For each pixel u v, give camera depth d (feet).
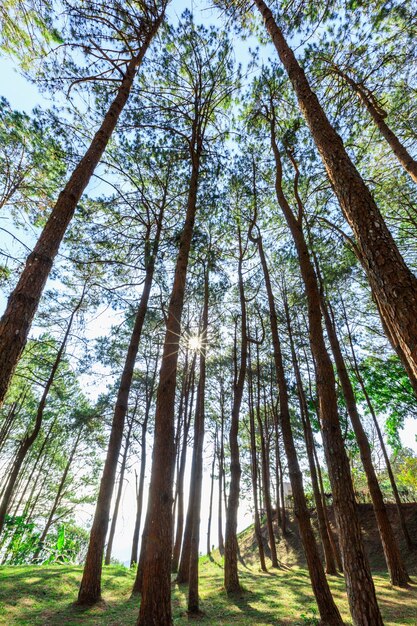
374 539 53.72
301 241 22.41
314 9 24.43
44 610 23.89
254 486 50.83
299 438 70.59
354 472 78.48
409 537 47.67
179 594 32.65
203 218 38.50
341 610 24.47
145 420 56.39
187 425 49.37
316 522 65.77
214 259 38.86
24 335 11.46
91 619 22.45
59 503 86.69
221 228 40.68
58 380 55.42
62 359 48.16
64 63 24.68
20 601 25.11
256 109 31.83
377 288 9.77
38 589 28.45
